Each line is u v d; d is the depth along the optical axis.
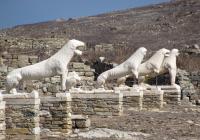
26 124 20.58
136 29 91.00
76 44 23.47
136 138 21.78
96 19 105.19
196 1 107.50
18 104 20.64
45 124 22.62
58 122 22.53
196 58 54.28
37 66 23.20
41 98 22.67
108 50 55.41
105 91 27.86
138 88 33.59
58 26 98.56
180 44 72.88
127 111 31.30
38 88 32.56
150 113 31.22
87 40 81.94
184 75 45.06
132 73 32.75
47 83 33.19
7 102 20.70
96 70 45.53
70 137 21.73
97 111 27.64
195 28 86.38
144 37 83.19
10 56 36.31
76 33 90.56
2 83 33.06
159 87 35.44
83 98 27.56
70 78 26.64
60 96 22.58
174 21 93.31
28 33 89.12
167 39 79.00
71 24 100.19
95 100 27.66
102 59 47.31
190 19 93.31
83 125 22.86
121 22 99.31
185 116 30.62
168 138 22.19
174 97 37.16
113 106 27.61
